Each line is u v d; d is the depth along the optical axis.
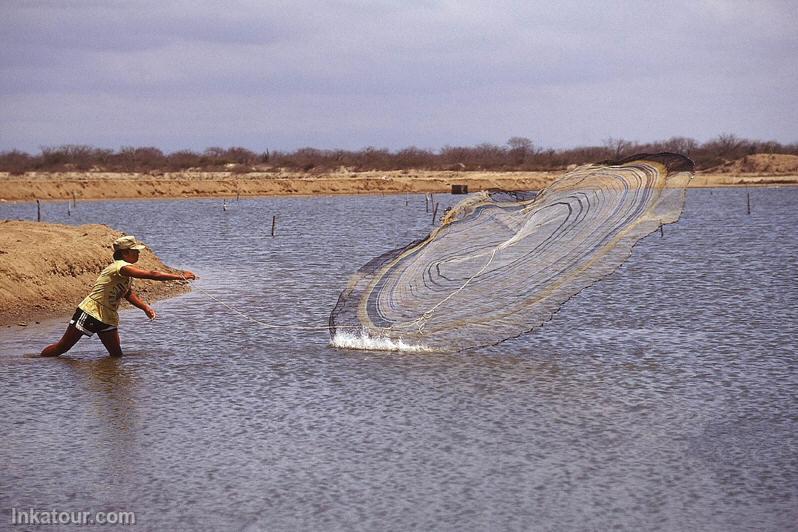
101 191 140.62
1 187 133.88
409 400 15.75
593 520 10.70
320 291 30.17
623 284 31.28
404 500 11.31
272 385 16.88
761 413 14.85
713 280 32.31
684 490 11.56
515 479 11.95
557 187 20.38
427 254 20.72
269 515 10.92
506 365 18.38
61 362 18.91
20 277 26.58
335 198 143.88
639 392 16.22
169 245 52.06
